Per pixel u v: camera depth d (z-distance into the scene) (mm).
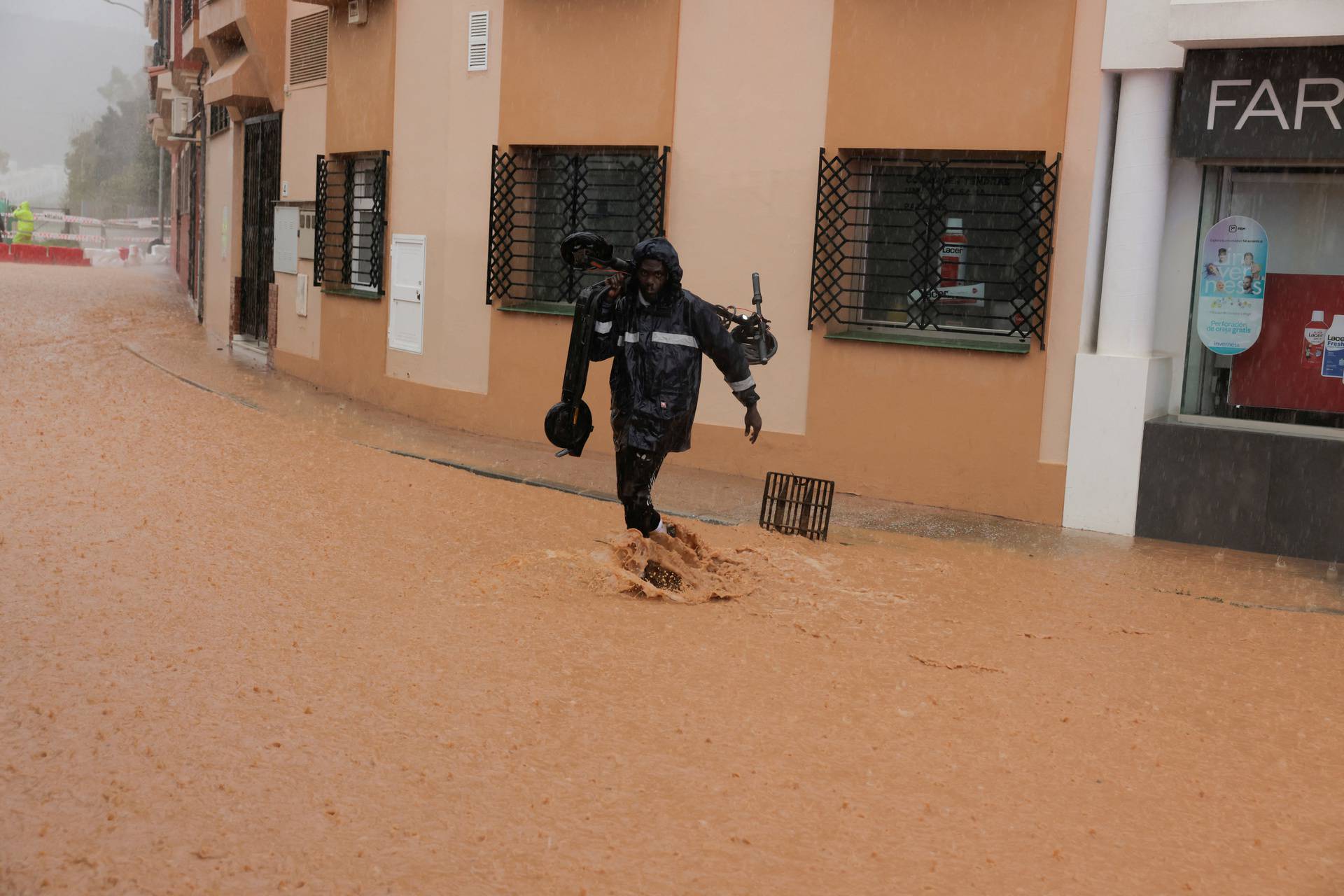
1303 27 8656
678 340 7148
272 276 19312
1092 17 9812
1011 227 10477
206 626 6004
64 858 3738
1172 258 10125
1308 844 4340
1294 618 7598
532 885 3768
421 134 14266
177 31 29188
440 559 7730
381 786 4383
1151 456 9828
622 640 6262
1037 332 10195
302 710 5023
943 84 10398
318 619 6262
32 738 4570
